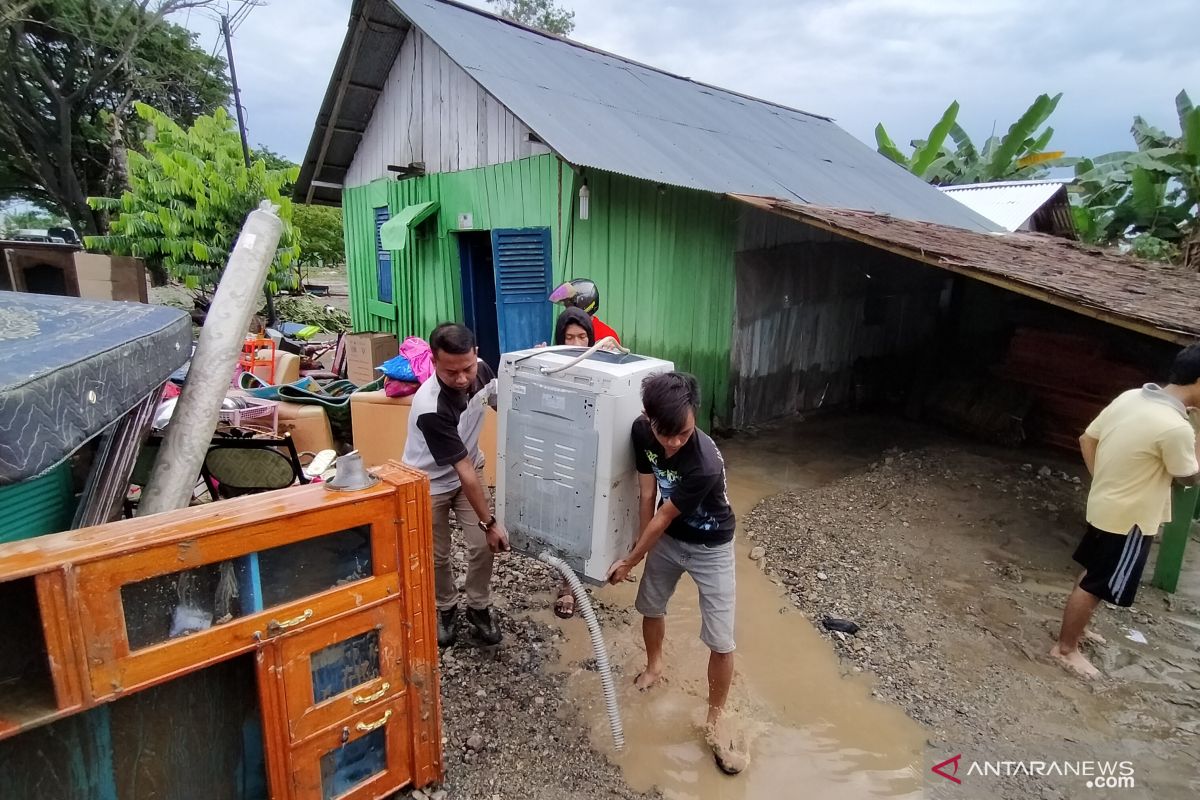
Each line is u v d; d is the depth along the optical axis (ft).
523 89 19.54
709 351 24.59
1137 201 48.21
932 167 58.23
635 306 21.45
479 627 11.18
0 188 77.00
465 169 22.62
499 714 9.64
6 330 7.18
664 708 10.13
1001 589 14.35
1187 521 14.37
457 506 10.61
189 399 9.16
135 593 5.27
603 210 19.71
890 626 12.75
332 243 68.59
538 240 19.85
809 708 10.41
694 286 23.36
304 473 13.29
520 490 9.10
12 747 5.12
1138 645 12.49
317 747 6.56
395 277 27.30
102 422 6.29
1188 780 9.16
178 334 8.70
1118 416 11.08
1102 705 10.71
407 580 7.02
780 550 15.92
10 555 4.76
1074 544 16.75
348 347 24.58
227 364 9.57
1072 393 24.75
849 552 15.87
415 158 25.09
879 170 36.55
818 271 28.89
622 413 8.19
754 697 10.57
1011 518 18.17
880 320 33.40
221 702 6.14
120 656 5.12
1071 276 20.66
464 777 8.36
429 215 23.90
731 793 8.64
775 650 11.93
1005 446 25.27
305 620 6.23
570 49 27.81
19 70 65.05
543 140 16.67
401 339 27.45
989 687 11.07
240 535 5.65
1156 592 14.74
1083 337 24.84
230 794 6.38
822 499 19.21
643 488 8.70
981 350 31.50
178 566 5.32
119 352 6.78
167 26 72.18
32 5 61.16
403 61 24.73
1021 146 55.83
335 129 27.53
